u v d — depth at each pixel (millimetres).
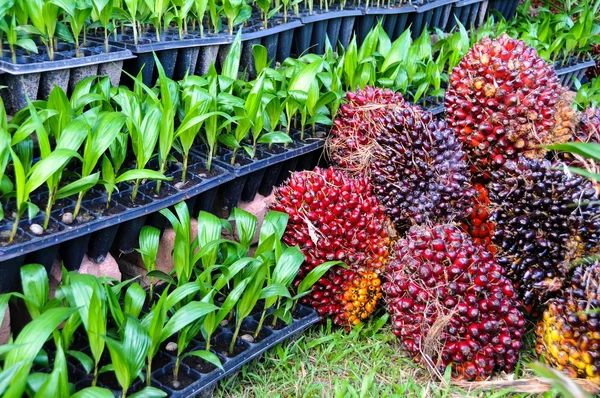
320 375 2688
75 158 2689
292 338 2760
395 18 3953
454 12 4340
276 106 2943
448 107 2973
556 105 2914
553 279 2715
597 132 2871
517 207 2713
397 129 2797
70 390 2238
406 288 2658
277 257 2646
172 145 2742
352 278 2789
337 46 3787
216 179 2770
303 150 3027
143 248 2588
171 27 3244
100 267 2637
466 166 2871
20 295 2246
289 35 3461
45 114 2492
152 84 3076
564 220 2660
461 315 2594
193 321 2438
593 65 4344
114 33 2965
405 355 2785
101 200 2594
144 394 2264
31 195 2553
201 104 2707
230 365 2510
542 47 3959
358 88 3094
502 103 2873
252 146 2982
